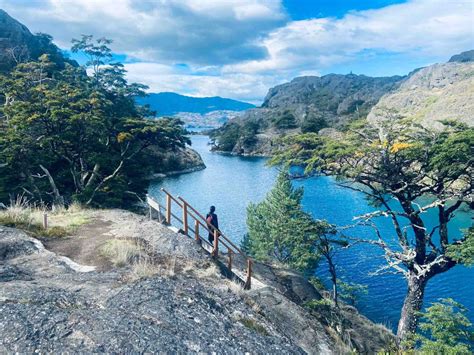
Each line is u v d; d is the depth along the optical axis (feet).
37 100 107.65
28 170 95.76
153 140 113.19
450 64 530.27
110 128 110.83
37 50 284.00
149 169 129.80
